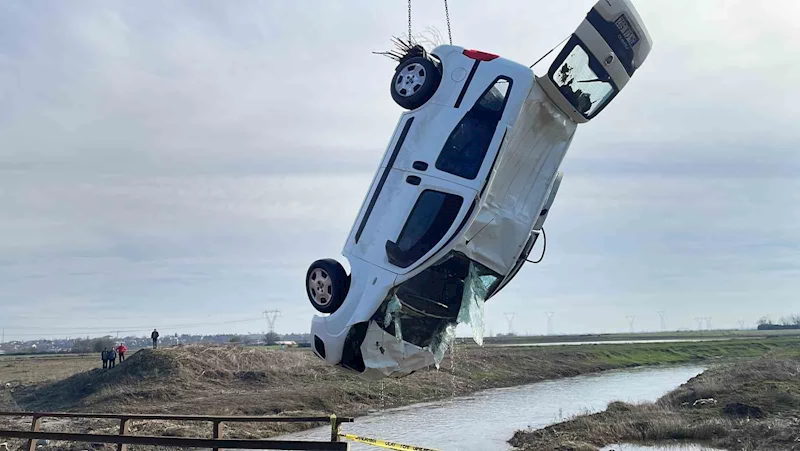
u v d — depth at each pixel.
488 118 10.07
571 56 10.26
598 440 22.11
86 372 38.84
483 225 10.27
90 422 25.17
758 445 19.58
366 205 10.46
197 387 35.19
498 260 10.55
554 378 56.31
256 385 37.41
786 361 38.69
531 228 10.73
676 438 22.19
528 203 10.74
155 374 35.94
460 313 10.50
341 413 32.19
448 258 10.18
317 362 45.69
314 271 10.52
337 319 10.11
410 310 10.82
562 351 73.50
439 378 45.75
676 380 50.91
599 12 10.17
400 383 41.50
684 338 145.50
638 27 10.45
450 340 11.26
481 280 11.07
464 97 10.12
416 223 9.90
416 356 10.36
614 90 10.66
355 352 10.20
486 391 44.88
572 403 36.34
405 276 9.80
